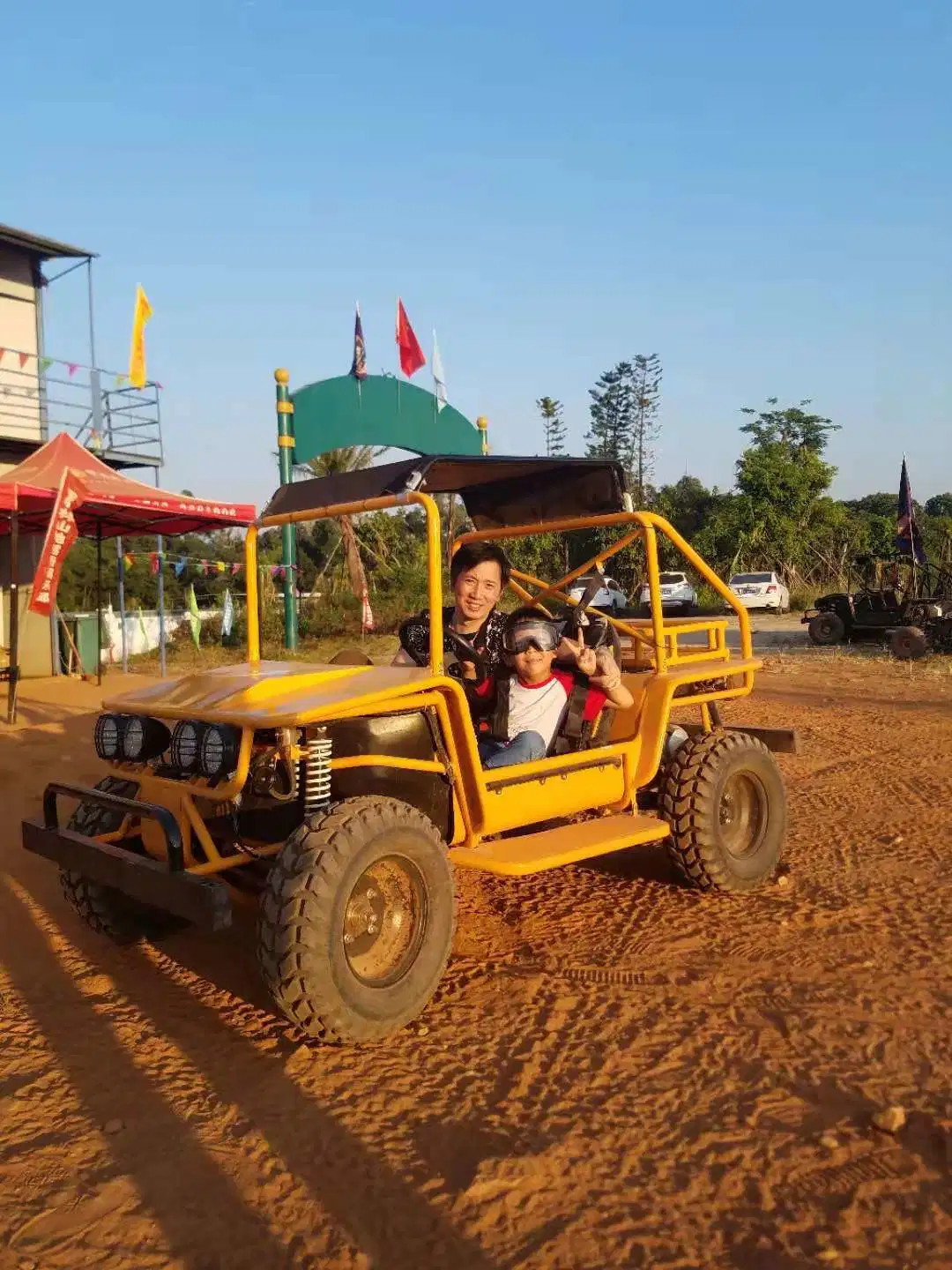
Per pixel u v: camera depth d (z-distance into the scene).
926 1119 2.90
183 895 3.29
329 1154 2.78
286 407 19.70
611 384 71.12
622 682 4.90
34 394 15.62
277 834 4.02
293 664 4.36
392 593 27.41
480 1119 2.94
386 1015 3.39
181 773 3.76
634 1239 2.39
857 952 4.18
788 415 67.69
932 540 31.80
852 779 7.52
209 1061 3.37
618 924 4.59
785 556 42.56
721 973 3.99
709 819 4.82
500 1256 2.34
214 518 12.96
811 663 16.39
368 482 4.21
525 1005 3.74
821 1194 2.56
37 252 15.93
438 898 3.57
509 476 4.98
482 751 4.39
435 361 21.55
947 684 13.37
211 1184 2.66
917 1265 2.29
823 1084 3.12
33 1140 2.89
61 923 4.74
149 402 17.12
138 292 16.02
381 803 3.48
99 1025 3.67
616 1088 3.11
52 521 9.70
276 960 3.22
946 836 5.90
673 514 58.34
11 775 7.71
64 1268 2.34
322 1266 2.33
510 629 4.43
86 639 15.89
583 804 4.51
